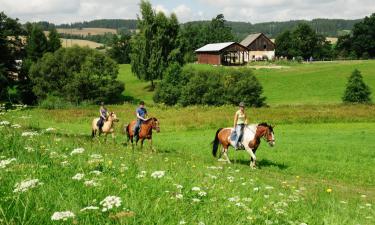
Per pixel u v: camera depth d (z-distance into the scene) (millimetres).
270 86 100562
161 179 8641
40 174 7527
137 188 7578
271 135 20656
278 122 47250
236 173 15945
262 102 77125
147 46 109438
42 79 92688
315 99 84625
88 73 91312
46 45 134125
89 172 8219
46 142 11680
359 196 15812
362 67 112438
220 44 143125
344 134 37156
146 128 24453
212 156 24453
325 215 9125
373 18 166375
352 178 20047
